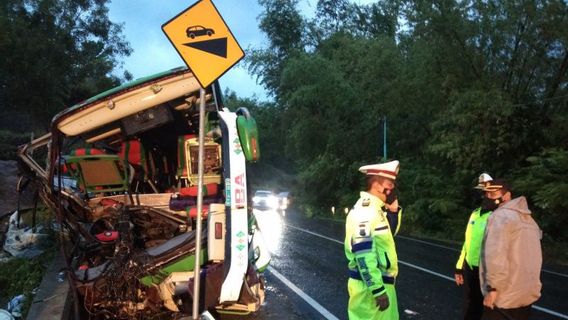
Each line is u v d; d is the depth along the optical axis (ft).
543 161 54.85
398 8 69.31
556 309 25.66
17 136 87.86
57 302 21.53
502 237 13.93
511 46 62.13
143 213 21.66
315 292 28.32
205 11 17.65
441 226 70.03
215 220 18.37
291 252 43.75
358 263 12.98
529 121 60.23
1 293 26.84
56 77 81.10
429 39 66.08
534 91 62.39
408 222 73.97
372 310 13.38
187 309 18.76
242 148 18.61
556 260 45.01
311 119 108.37
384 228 13.48
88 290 19.19
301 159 119.44
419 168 81.30
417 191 75.31
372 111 93.50
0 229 36.99
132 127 21.56
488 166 62.75
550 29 57.06
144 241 21.67
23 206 45.78
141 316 19.35
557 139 59.47
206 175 22.95
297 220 84.48
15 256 31.58
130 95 19.61
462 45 63.67
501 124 60.23
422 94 72.54
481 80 63.46
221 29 17.72
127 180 22.53
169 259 18.63
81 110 19.33
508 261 13.94
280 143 168.04
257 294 20.54
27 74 74.64
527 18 59.16
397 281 32.24
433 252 47.78
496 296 14.03
